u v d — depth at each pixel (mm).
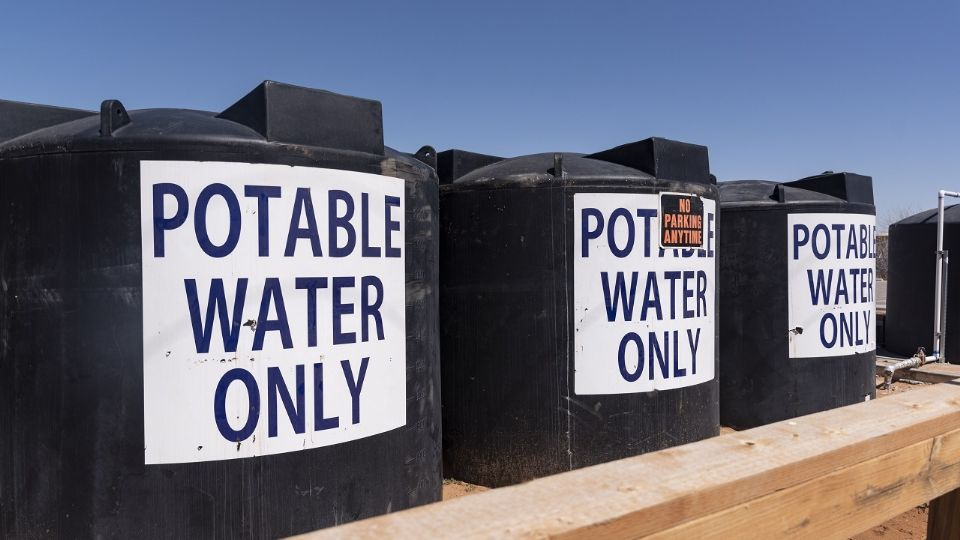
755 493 1449
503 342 3988
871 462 1718
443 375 4246
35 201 2426
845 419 1894
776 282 5297
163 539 2363
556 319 3859
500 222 3967
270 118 2477
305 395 2527
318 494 2568
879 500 1758
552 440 3895
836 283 5336
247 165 2418
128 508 2361
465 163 4324
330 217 2578
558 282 3848
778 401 5305
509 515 1217
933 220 8375
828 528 1624
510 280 3951
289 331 2486
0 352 2508
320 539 1111
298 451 2520
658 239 3893
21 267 2453
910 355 8594
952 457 2010
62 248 2395
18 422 2467
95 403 2369
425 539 1119
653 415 3908
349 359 2641
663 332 3930
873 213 5684
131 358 2355
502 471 4023
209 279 2373
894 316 8914
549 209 3846
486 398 4059
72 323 2387
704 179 4223
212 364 2377
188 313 2359
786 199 5320
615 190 3797
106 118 2363
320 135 2609
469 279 4090
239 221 2404
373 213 2725
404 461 2887
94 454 2369
